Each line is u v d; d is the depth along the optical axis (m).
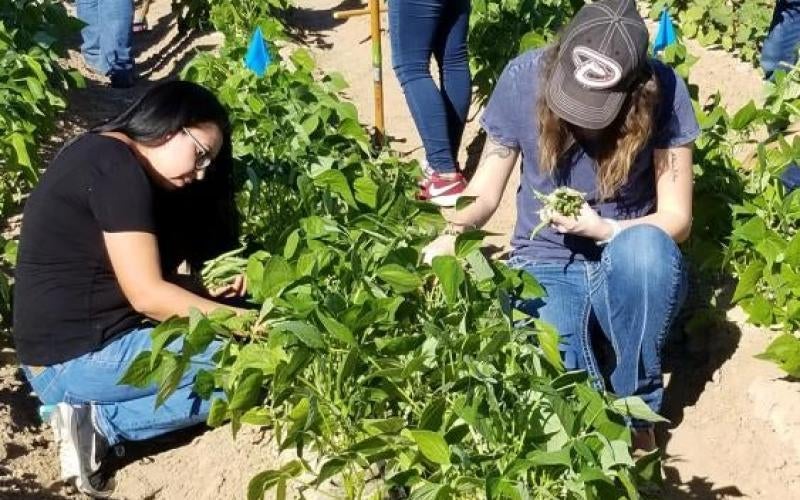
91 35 5.62
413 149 4.64
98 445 2.65
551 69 2.58
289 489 2.63
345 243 2.62
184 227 2.83
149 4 6.69
